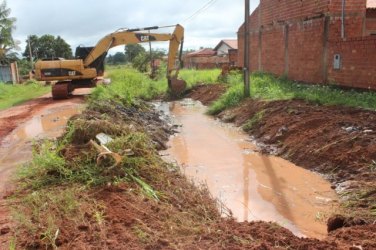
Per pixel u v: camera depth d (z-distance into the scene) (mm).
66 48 80438
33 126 12742
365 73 12984
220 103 16734
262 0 22359
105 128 8344
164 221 5375
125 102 15898
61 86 19812
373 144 8031
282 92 14781
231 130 13273
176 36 20984
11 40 43219
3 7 42250
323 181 7977
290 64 18953
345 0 15172
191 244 4664
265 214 6660
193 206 6332
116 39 20547
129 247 4484
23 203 5883
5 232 4953
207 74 26438
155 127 13086
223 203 7113
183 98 22453
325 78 15695
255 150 10633
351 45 13641
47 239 4664
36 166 7098
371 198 6414
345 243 4887
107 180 6613
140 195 6219
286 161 9516
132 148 7602
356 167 7727
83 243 4566
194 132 13289
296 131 10344
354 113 10359
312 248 4656
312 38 16516
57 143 8523
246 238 4906
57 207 5602
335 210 6523
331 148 8656
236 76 20906
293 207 6930
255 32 24109
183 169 9141
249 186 7984
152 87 23391
